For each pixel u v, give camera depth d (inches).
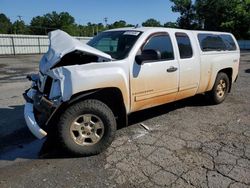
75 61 159.5
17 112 237.6
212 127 197.0
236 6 2164.1
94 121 153.2
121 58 165.3
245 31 2132.1
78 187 124.5
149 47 179.9
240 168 139.0
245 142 170.9
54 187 124.8
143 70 171.5
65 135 147.1
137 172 136.0
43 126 148.5
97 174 135.0
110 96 163.8
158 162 145.5
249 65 648.4
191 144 167.8
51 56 153.2
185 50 206.7
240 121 210.2
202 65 222.5
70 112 146.3
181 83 202.1
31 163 147.6
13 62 823.7
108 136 155.3
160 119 214.2
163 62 184.7
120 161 147.3
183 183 126.3
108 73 153.4
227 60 253.6
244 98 284.4
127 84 164.2
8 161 150.2
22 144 171.9
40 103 148.7
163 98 191.3
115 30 201.8
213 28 2354.8
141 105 177.8
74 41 158.1
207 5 2332.7
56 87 142.2
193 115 224.7
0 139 179.6
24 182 128.9
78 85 142.6
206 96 254.2
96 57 157.2
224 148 161.9
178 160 147.6
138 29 189.0
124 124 172.9
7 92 330.3
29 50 1353.3
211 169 138.1
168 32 195.2
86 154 152.8
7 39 1262.3
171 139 175.5
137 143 169.6
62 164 145.9
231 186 123.9
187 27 2559.1
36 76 186.1
